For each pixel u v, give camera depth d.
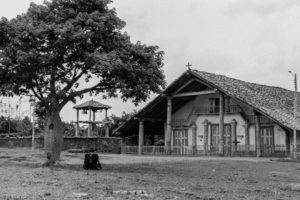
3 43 20.22
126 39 21.83
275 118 34.66
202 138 43.47
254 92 41.09
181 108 45.84
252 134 39.53
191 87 41.34
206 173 19.67
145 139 50.53
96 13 20.62
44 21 21.11
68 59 20.61
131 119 44.75
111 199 10.44
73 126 60.28
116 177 16.38
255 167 23.70
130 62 21.66
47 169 19.59
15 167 20.81
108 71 19.89
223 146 38.50
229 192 12.69
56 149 21.86
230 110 40.97
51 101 21.38
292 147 34.75
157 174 18.58
